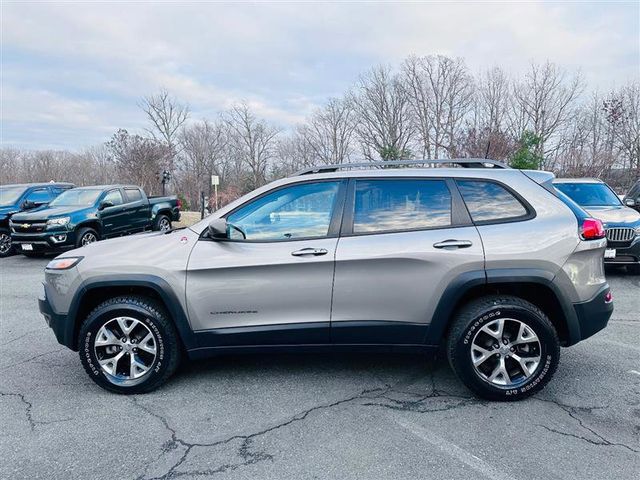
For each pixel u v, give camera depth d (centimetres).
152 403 336
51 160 4931
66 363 421
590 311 328
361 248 332
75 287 351
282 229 348
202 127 5038
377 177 352
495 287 335
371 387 357
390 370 389
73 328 357
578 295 326
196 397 345
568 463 254
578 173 2636
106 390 357
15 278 878
